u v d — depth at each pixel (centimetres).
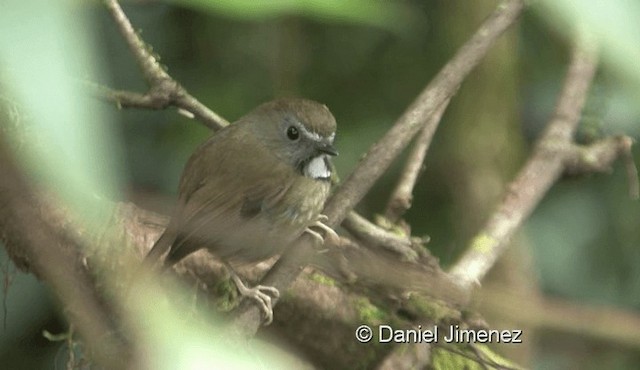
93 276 201
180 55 1050
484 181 1066
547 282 1085
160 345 127
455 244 1067
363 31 1088
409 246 648
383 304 633
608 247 1092
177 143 1008
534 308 237
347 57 1092
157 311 134
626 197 1086
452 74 504
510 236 716
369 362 635
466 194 1069
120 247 252
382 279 253
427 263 651
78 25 109
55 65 105
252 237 585
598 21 124
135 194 183
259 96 1045
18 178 111
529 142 1127
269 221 661
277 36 1043
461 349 643
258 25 1037
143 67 580
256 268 663
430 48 1095
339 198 532
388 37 1093
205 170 668
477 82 1067
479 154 1070
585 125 816
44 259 160
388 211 705
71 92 105
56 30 106
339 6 180
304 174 686
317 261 599
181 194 676
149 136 1016
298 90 1057
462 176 1073
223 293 577
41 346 923
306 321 612
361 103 1099
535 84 1116
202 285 576
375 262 256
